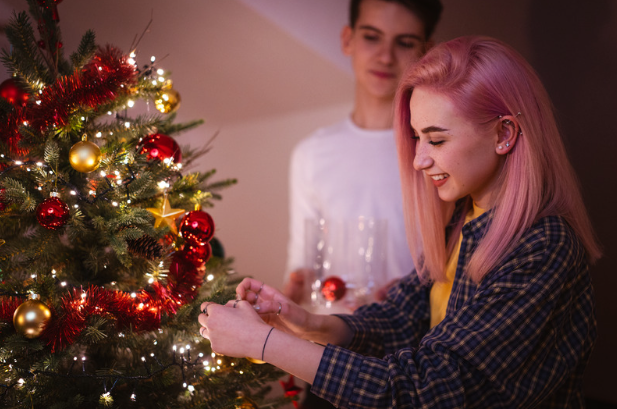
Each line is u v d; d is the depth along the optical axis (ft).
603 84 5.41
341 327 3.55
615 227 5.50
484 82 2.85
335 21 6.22
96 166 2.85
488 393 2.62
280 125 6.50
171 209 3.14
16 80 3.25
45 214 2.73
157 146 3.24
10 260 3.04
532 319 2.65
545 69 5.66
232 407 3.12
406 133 3.46
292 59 6.32
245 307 2.92
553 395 3.00
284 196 6.63
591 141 5.52
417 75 3.04
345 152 6.48
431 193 3.54
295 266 6.64
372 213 6.47
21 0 4.98
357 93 6.34
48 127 2.93
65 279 3.13
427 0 6.00
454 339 2.61
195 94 6.31
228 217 6.75
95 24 5.73
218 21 6.15
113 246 2.80
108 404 2.71
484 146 2.93
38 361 2.76
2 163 2.93
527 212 2.86
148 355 3.23
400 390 2.58
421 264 3.81
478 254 2.93
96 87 2.87
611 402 5.62
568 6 5.49
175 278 3.24
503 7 5.76
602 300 5.60
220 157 6.58
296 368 2.71
